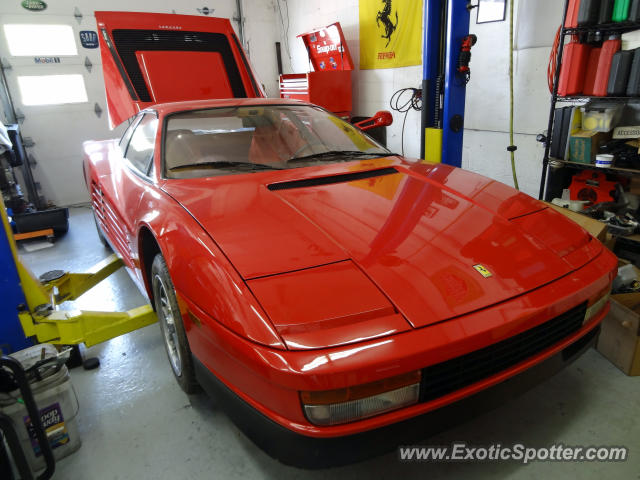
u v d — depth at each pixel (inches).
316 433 36.7
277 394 37.0
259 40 269.7
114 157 98.3
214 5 247.8
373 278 41.7
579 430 55.1
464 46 114.0
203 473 51.5
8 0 189.5
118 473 52.1
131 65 112.0
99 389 69.1
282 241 47.0
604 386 63.3
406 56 185.8
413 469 50.4
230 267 43.4
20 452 41.6
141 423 60.5
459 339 37.7
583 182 112.9
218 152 73.9
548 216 57.8
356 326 37.4
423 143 131.3
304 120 83.9
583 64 100.9
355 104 225.9
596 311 51.7
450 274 43.2
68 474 52.5
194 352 49.5
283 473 50.9
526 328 41.6
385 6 189.8
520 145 135.3
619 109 101.7
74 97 209.8
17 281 62.1
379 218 52.3
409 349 36.3
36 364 52.2
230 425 59.4
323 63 230.8
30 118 202.7
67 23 201.8
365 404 36.9
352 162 73.7
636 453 51.1
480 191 62.4
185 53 119.2
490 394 42.4
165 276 57.8
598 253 53.1
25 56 196.7
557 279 46.2
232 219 51.6
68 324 65.8
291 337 36.8
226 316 40.5
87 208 207.2
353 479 49.5
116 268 98.1
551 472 49.1
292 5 255.4
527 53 126.5
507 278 44.2
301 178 63.5
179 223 52.9
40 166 209.2
